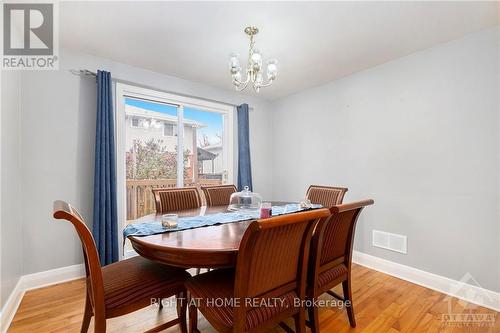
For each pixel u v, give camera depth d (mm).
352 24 1940
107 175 2459
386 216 2607
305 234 1201
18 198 2059
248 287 1032
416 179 2383
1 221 1649
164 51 2418
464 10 1756
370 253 2727
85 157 2471
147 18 1870
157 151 3414
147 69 2863
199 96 3322
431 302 1979
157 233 1395
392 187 2566
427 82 2311
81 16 1845
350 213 1526
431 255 2268
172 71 2920
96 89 2527
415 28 1989
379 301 1993
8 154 1815
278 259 1117
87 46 2316
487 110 1966
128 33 2088
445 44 2199
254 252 999
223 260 1151
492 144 1940
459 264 2102
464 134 2084
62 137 2354
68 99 2385
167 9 1762
